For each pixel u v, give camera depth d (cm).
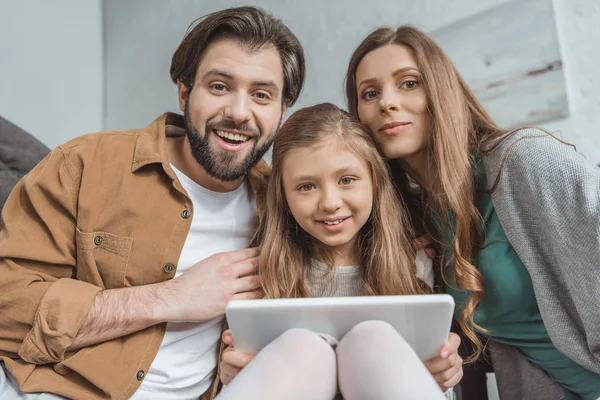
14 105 308
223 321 122
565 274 99
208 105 118
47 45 329
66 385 104
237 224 127
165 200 119
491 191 111
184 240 117
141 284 116
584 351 101
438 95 116
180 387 113
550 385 114
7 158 149
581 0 192
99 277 114
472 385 129
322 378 76
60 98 329
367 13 243
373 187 117
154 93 321
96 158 120
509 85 203
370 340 77
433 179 120
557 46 193
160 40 324
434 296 77
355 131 113
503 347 119
